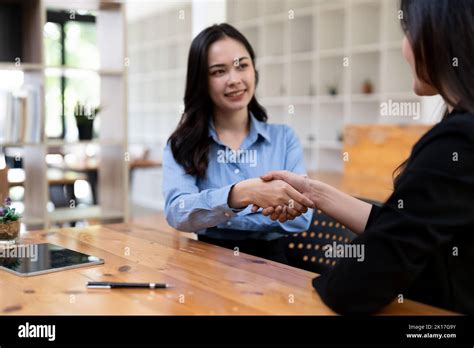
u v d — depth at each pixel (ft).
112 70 10.62
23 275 3.65
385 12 15.65
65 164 15.53
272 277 3.64
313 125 19.06
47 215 10.15
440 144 2.83
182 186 5.32
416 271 2.81
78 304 3.09
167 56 25.29
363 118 17.38
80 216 10.62
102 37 11.22
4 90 9.85
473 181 2.74
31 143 9.78
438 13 2.90
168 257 4.23
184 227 5.10
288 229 5.41
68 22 19.66
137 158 21.62
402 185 2.86
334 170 18.38
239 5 20.76
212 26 5.75
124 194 11.02
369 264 2.81
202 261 4.10
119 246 4.64
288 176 4.41
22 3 10.16
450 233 2.78
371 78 17.30
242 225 5.36
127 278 3.61
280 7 19.88
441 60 2.92
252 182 4.57
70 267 3.86
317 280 3.36
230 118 5.81
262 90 20.06
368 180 11.23
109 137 11.22
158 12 25.45
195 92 5.61
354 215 4.09
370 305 2.85
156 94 26.53
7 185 8.62
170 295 3.25
